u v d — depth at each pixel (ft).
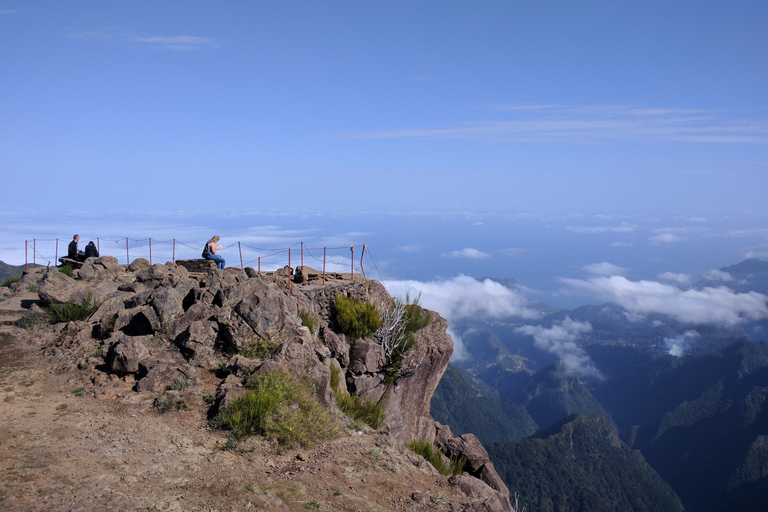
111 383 37.70
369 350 60.49
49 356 42.78
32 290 67.36
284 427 32.78
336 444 34.76
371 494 28.37
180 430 31.76
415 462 36.37
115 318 47.57
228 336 42.57
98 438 29.50
